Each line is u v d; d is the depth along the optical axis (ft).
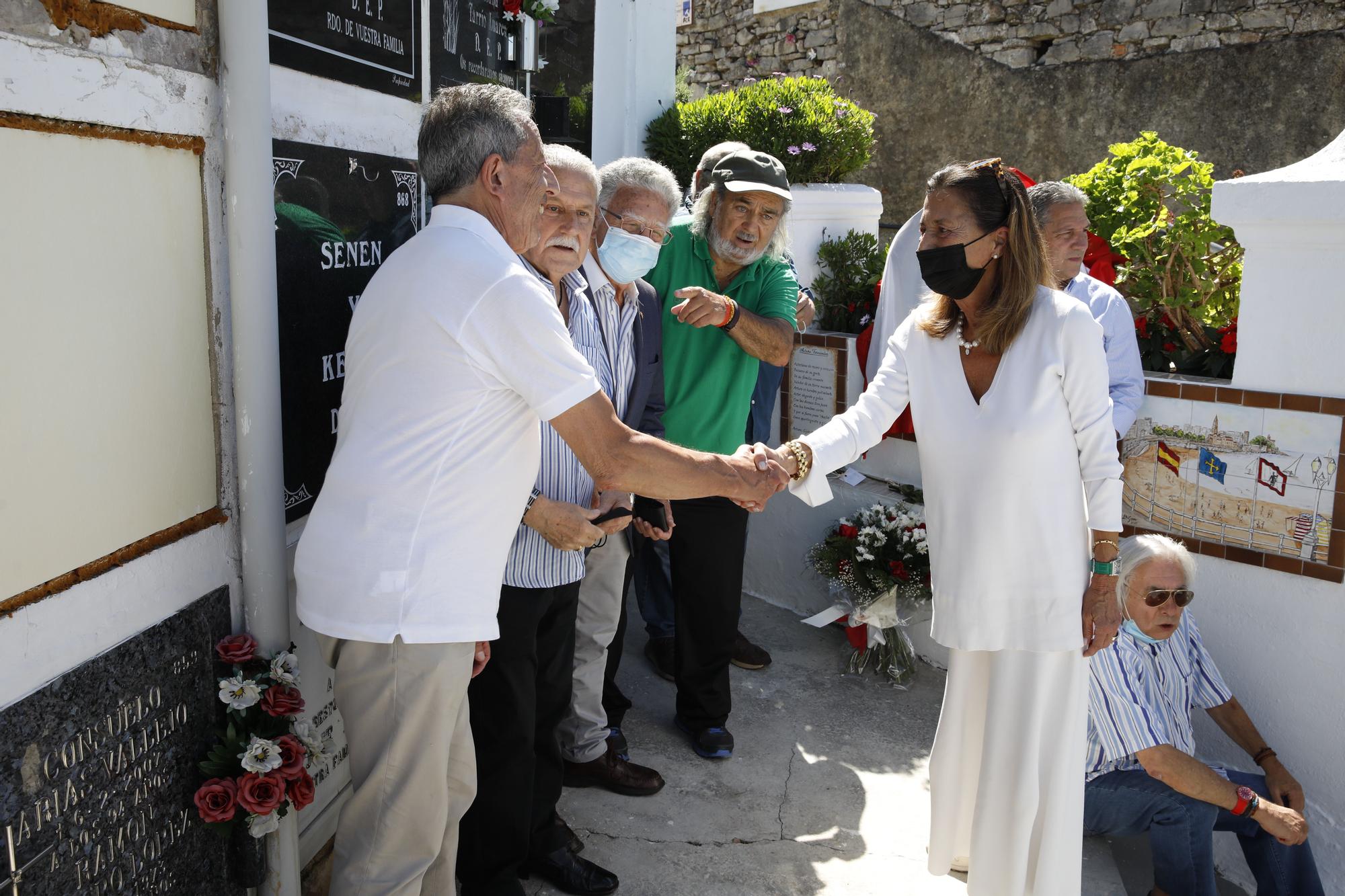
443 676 6.25
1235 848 9.99
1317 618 9.57
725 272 10.75
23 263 4.94
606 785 10.46
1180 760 8.60
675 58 18.95
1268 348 9.80
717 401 10.69
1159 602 8.94
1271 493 9.83
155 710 6.10
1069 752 7.68
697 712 11.39
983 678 8.17
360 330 6.27
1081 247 10.85
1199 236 11.79
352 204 8.55
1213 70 25.55
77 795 5.45
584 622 9.97
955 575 7.74
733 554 10.91
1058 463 7.35
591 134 16.28
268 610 7.03
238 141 6.42
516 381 6.05
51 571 5.24
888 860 9.56
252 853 6.96
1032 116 28.86
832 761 11.28
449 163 6.35
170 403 6.19
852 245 16.03
